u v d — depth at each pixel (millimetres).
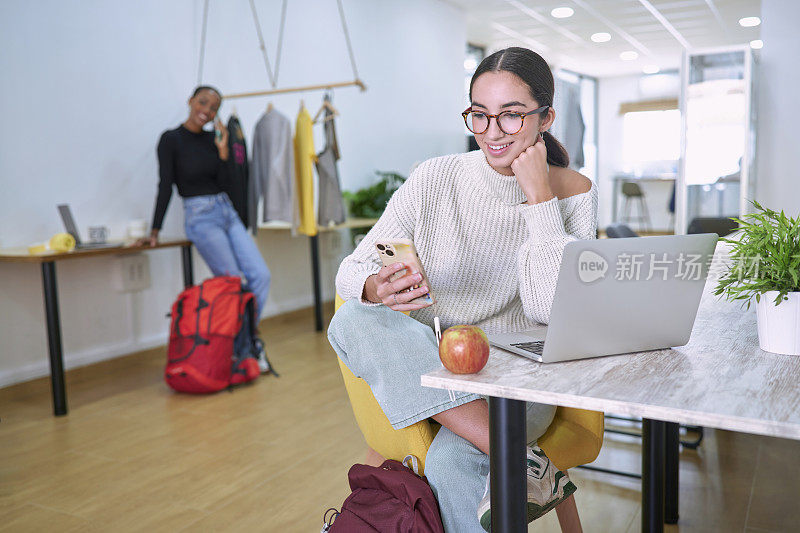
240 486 2416
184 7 4664
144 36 4383
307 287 5926
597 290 1068
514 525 1053
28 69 3717
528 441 1431
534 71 1313
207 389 3518
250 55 5242
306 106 5809
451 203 1521
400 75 7023
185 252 4172
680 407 878
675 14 8609
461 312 1555
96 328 4133
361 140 6469
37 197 3785
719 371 1050
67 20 3906
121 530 2105
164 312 4609
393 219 1550
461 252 1532
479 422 1337
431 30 7531
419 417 1370
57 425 3119
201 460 2664
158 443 2861
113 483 2459
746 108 5852
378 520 1273
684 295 1142
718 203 6066
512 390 984
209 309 3529
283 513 2201
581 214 1452
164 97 4539
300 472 2531
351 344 1435
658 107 13703
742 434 2848
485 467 1333
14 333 3680
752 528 2039
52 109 3848
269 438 2896
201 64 4809
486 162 1467
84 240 4039
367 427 1532
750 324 1395
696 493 2289
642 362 1109
